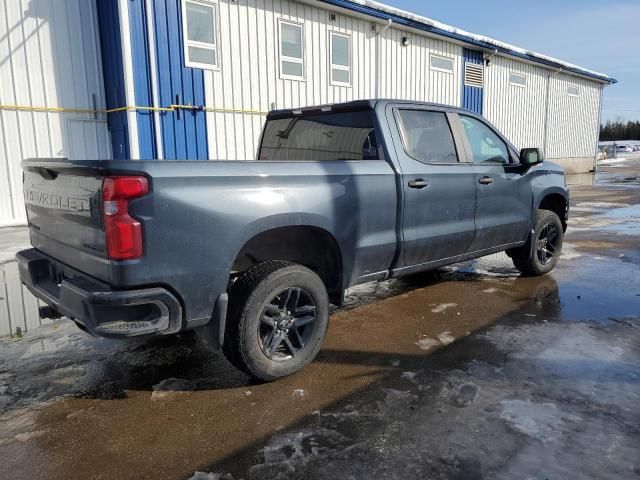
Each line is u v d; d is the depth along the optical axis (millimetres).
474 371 3438
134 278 2660
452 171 4484
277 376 3301
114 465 2475
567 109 23141
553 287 5496
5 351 3916
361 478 2340
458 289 5492
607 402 2984
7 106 8688
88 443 2662
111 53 9320
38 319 4656
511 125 19578
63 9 9094
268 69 11078
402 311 4773
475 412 2896
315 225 3416
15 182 8945
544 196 5676
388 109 4180
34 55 8875
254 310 3150
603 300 5008
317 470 2404
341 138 4352
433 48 15258
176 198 2764
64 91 9266
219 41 10141
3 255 6988
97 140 9742
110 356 3809
